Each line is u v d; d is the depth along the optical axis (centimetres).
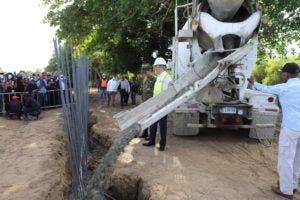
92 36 2048
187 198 541
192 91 639
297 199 549
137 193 652
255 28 719
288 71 546
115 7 1553
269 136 908
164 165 705
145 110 620
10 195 571
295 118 523
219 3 676
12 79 1653
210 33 713
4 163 746
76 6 1912
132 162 722
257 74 2627
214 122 859
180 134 923
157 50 2058
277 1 1348
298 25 1385
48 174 677
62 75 609
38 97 1677
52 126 1189
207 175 647
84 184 663
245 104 848
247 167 703
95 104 1956
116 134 1027
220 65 668
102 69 2350
